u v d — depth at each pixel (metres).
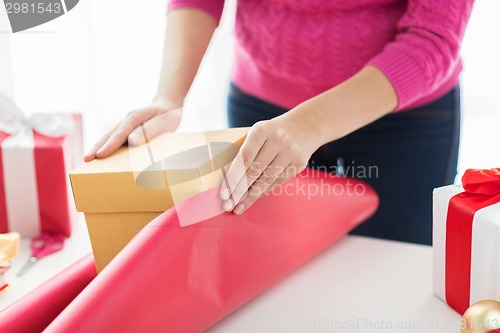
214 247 0.71
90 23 2.05
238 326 0.73
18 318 0.67
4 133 1.01
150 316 0.65
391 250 0.89
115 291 0.63
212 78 2.42
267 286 0.78
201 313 0.70
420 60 0.87
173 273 0.67
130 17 2.21
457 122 1.12
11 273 0.87
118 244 0.75
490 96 2.76
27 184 0.97
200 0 1.11
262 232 0.76
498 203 0.69
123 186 0.72
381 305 0.76
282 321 0.74
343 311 0.75
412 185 1.14
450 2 0.87
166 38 1.11
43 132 1.00
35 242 0.98
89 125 2.12
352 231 1.18
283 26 1.04
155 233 0.67
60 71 1.96
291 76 1.09
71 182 0.72
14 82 1.81
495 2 2.64
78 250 0.94
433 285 0.77
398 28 0.95
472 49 2.71
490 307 0.62
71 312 0.63
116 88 2.24
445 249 0.74
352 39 1.01
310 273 0.84
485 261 0.67
